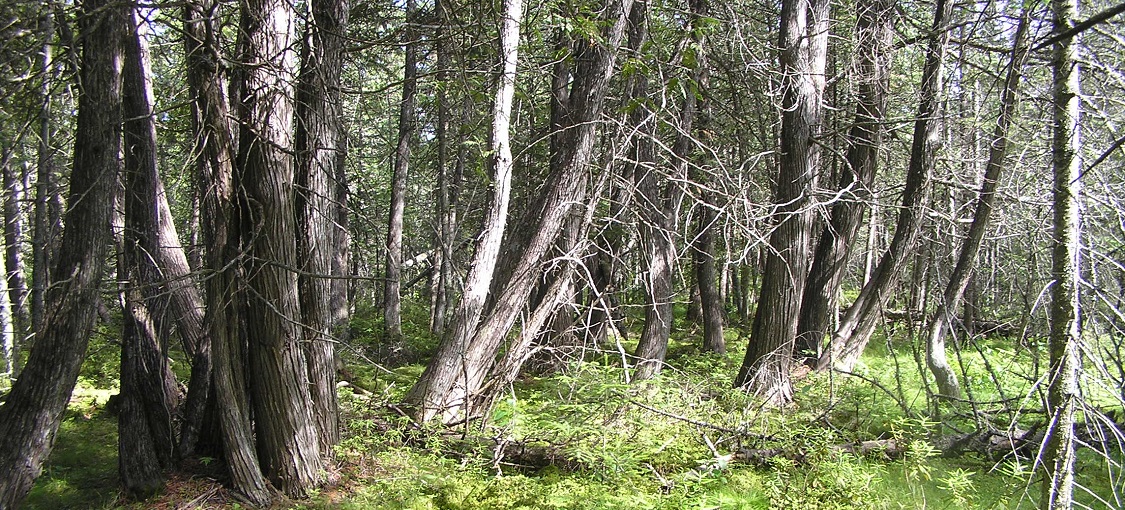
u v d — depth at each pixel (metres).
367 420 6.76
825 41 8.75
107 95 4.43
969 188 7.64
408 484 5.91
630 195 8.67
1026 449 6.49
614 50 7.66
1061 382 3.69
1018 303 7.08
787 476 6.08
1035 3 4.24
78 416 8.10
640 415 7.20
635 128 7.86
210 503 5.43
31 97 4.54
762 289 8.73
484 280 7.64
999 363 9.08
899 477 5.98
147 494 5.51
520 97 7.93
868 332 9.32
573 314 11.12
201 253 8.32
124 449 5.55
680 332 16.75
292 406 5.61
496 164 7.73
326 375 6.16
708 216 11.95
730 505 5.56
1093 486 5.64
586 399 7.48
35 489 5.70
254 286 5.48
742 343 14.65
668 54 8.94
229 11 5.96
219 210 5.45
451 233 14.41
